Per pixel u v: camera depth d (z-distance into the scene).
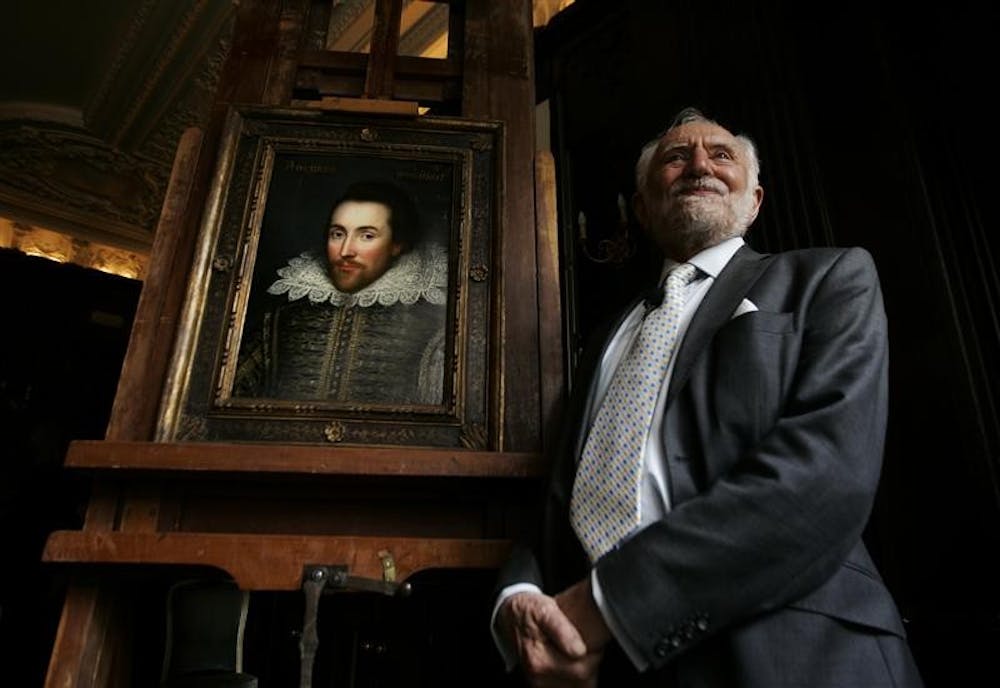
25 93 4.95
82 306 3.39
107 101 4.94
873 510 1.49
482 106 1.45
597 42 2.71
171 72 4.60
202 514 1.01
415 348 1.18
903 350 1.53
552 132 2.78
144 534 0.93
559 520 0.88
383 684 1.59
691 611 0.65
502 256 1.26
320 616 1.67
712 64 2.07
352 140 1.37
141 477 1.00
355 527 1.02
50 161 5.29
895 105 1.67
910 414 1.48
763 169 1.83
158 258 1.21
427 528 1.04
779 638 0.65
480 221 1.31
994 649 1.24
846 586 0.70
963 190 1.54
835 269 0.87
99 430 3.27
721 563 0.65
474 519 1.05
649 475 0.78
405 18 4.26
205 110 4.93
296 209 1.30
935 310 1.48
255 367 1.14
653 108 2.26
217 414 1.09
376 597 1.65
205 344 1.15
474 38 1.54
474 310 1.22
